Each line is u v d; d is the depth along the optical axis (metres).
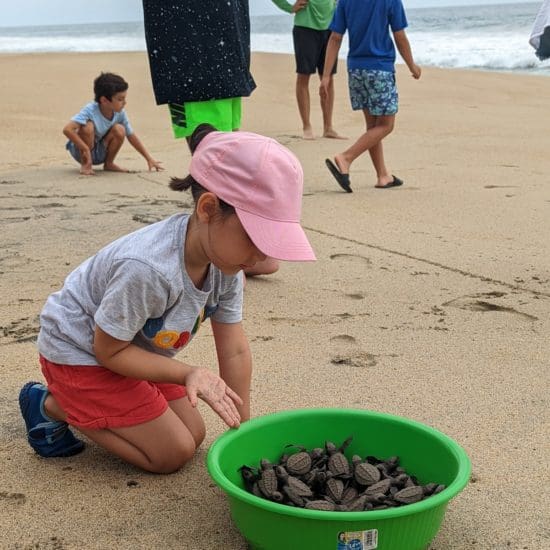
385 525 1.66
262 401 2.56
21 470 2.19
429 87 12.59
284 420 2.09
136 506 2.02
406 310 3.37
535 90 12.00
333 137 8.08
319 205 5.21
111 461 2.25
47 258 3.99
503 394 2.62
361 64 5.53
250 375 2.32
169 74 3.87
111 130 6.30
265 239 1.80
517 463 2.22
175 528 1.93
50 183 5.91
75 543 1.87
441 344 3.02
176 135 3.99
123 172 6.42
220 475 1.78
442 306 3.41
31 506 2.02
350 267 3.93
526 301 3.47
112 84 6.20
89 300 2.09
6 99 11.29
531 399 2.59
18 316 3.25
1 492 2.08
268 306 3.40
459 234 4.49
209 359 2.88
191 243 1.95
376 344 3.02
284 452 2.11
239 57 3.95
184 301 2.02
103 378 2.10
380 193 5.56
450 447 1.92
